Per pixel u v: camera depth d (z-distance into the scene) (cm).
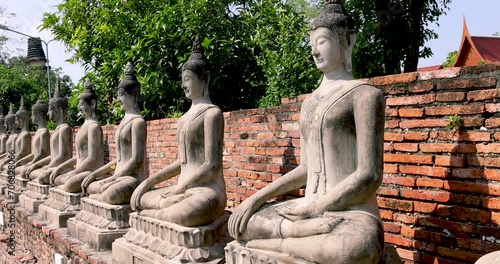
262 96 1115
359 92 370
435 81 443
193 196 497
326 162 386
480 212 402
